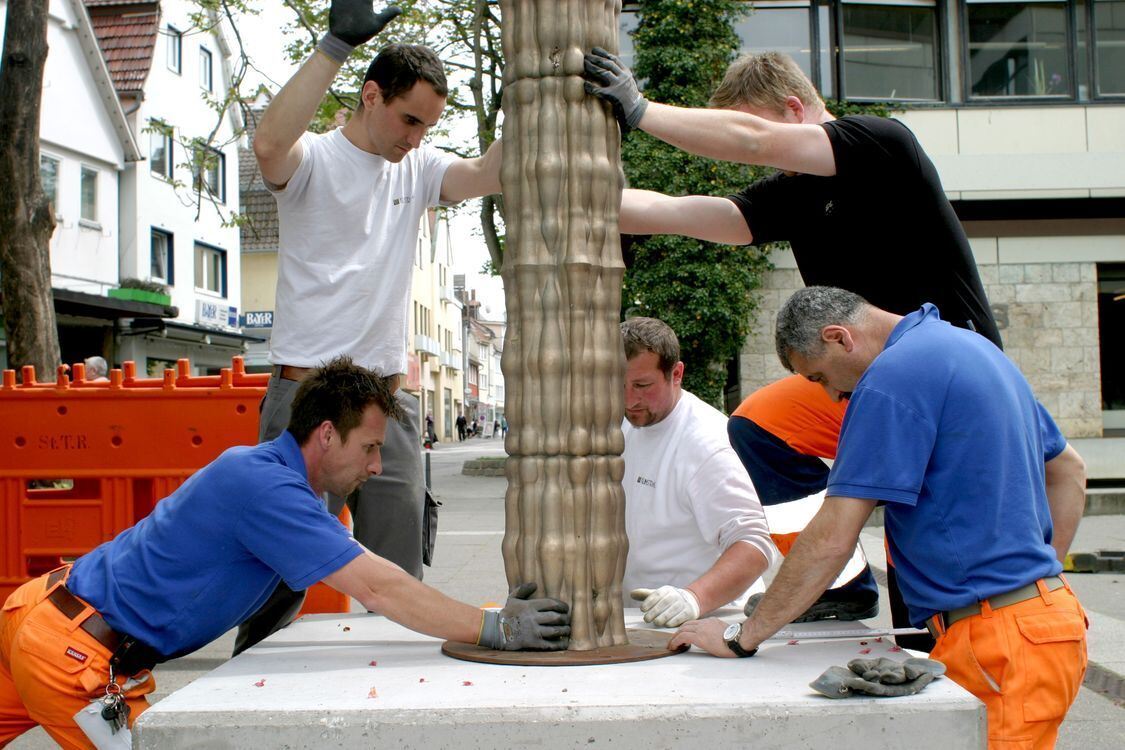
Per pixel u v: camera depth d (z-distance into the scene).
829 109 16.45
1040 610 2.30
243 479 2.61
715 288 15.53
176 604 2.68
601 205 2.30
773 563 3.37
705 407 3.42
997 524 2.33
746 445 3.75
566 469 2.30
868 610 3.28
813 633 2.52
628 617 2.90
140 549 2.72
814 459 3.73
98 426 5.96
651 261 16.02
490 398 112.31
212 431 5.90
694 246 15.67
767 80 3.04
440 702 1.91
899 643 3.38
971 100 16.58
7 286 10.23
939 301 3.05
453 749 1.86
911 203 2.95
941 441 2.34
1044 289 16.25
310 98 2.94
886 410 2.31
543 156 2.27
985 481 2.33
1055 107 16.45
